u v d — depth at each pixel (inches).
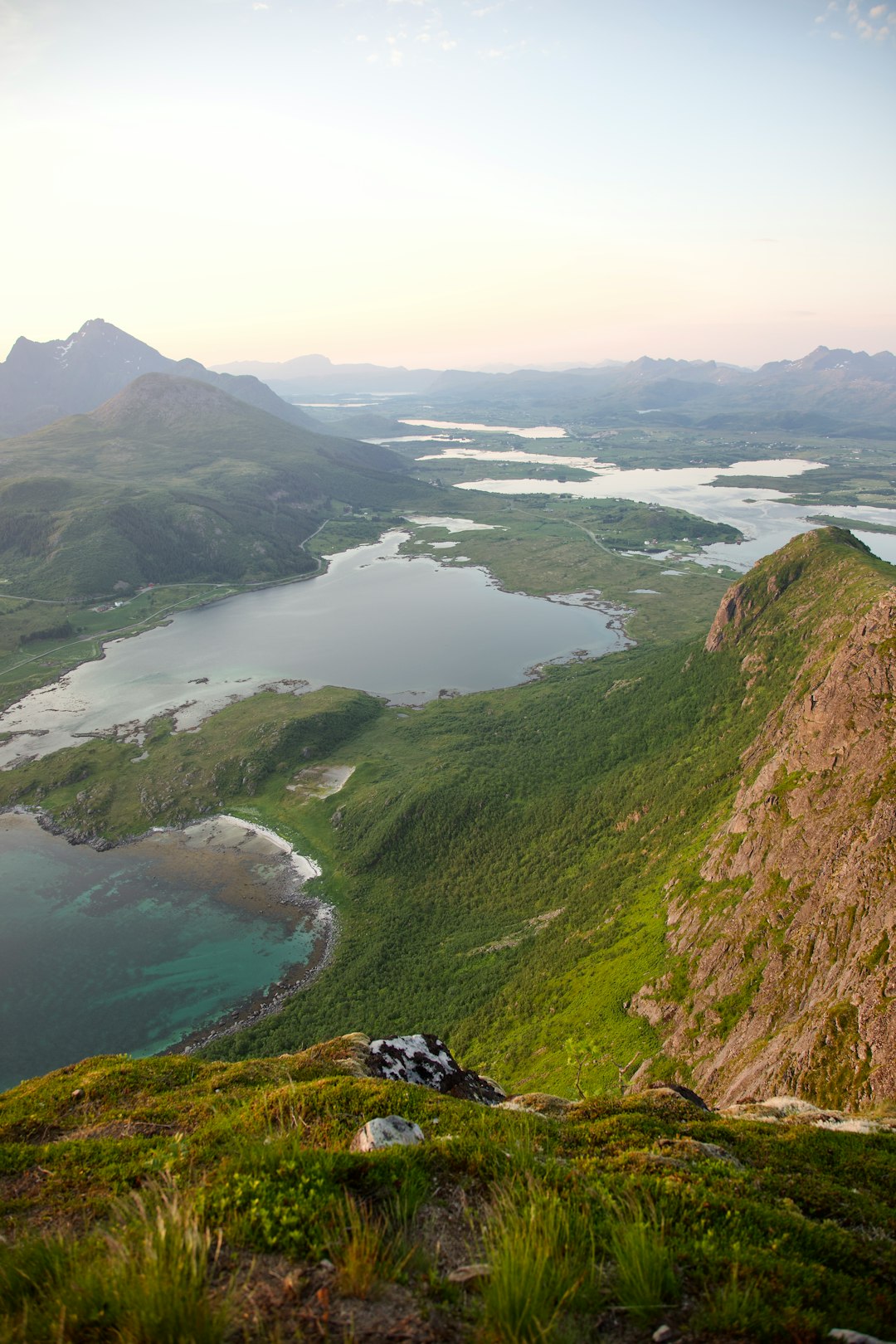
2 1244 456.1
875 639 2410.2
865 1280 446.0
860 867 1932.8
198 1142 666.2
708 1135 718.5
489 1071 2554.1
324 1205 449.4
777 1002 1955.0
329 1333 352.2
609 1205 483.5
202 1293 355.6
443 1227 461.1
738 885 2497.5
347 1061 960.9
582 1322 369.4
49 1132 818.8
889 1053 1379.2
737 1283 397.1
